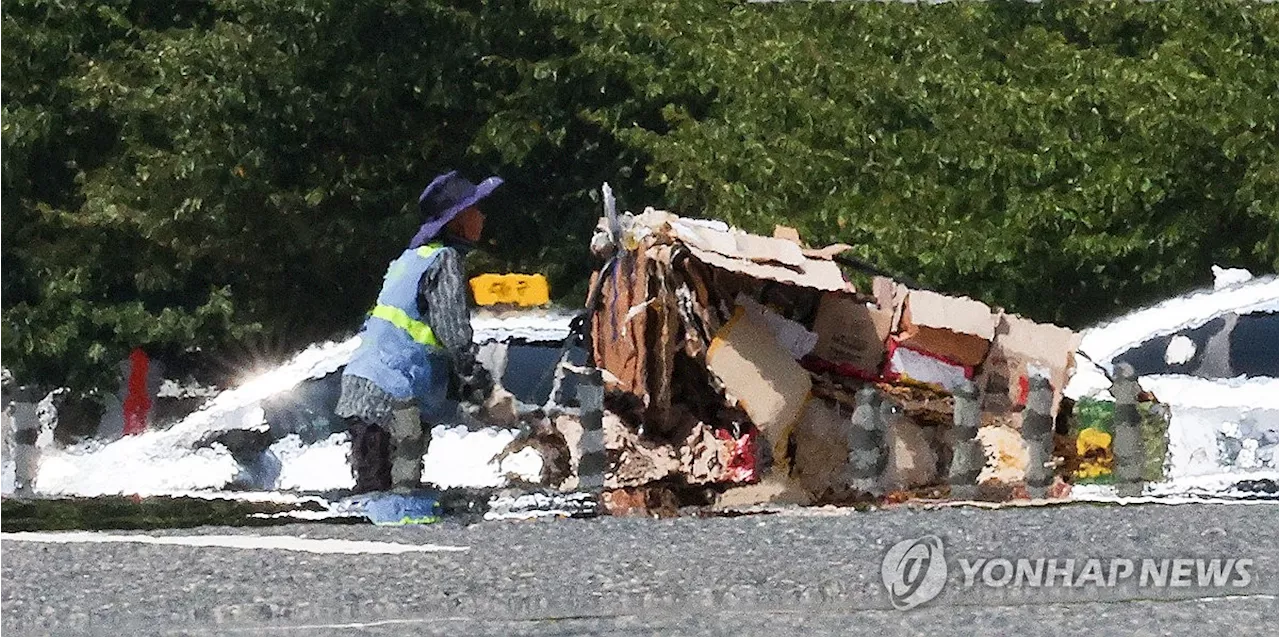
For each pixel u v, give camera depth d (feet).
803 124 200.54
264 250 216.95
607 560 73.56
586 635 59.21
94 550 79.25
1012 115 199.52
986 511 89.25
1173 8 209.05
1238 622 59.98
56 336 211.41
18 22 220.64
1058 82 204.54
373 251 218.79
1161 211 197.57
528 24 216.54
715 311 103.55
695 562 72.69
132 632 62.18
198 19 228.43
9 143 215.92
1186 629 58.75
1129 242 194.80
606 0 210.59
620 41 209.15
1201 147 196.95
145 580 70.95
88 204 213.46
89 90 214.90
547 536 81.51
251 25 216.33
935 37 207.21
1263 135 196.13
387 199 218.79
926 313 104.53
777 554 74.64
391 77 215.51
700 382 105.70
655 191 216.54
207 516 93.71
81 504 98.78
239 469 106.83
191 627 62.64
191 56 213.66
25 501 99.14
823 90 202.49
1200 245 198.49
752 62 204.13
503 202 218.38
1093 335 128.36
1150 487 106.63
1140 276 197.67
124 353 212.84
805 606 64.03
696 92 209.05
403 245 218.18
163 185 214.07
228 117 213.66
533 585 67.72
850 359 104.88
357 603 64.64
